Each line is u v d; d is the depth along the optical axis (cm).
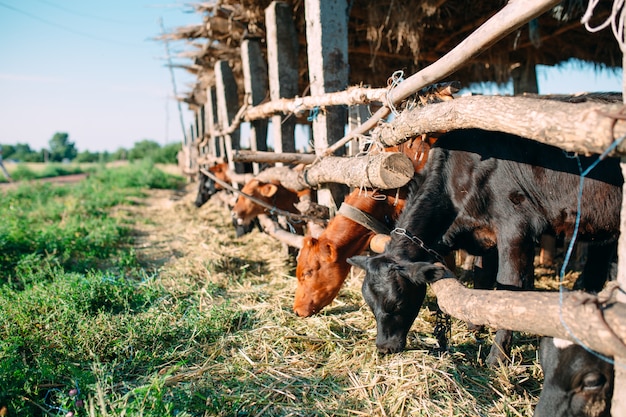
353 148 462
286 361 328
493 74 815
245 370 313
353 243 393
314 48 473
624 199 161
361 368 310
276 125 631
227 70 873
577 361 188
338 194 483
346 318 403
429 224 320
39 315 384
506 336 312
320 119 483
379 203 384
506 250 311
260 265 605
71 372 295
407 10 540
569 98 301
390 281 291
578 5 507
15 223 755
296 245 525
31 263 546
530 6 194
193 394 274
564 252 581
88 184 1869
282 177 556
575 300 163
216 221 980
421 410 261
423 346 337
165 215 1138
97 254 669
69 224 848
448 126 264
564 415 193
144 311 416
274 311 417
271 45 623
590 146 165
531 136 194
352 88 406
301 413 265
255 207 675
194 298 461
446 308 228
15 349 307
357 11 601
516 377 297
